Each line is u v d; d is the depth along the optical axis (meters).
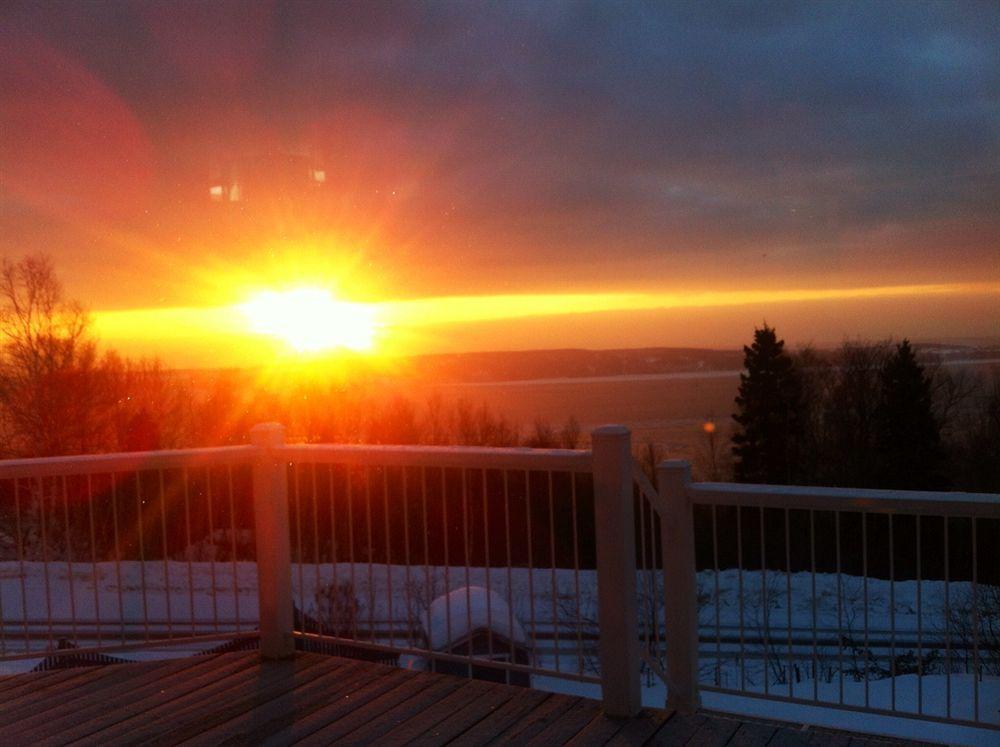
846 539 18.66
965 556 17.48
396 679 4.09
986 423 29.88
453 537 13.97
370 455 4.20
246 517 14.94
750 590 13.26
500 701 3.81
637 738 3.43
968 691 5.61
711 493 3.64
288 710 3.76
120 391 27.34
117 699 3.93
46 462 4.30
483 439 31.73
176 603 12.05
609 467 3.61
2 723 3.70
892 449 29.17
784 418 30.89
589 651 8.68
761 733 3.46
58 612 11.90
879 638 10.61
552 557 3.81
